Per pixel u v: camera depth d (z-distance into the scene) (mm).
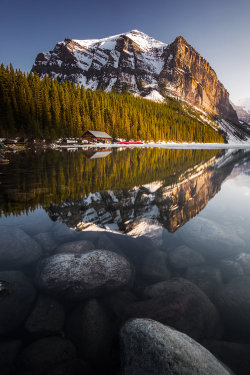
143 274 3027
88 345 1923
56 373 1652
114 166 13312
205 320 2250
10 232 3715
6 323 2094
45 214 4777
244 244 3717
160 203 5656
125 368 1584
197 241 3828
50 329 2104
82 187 7363
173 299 2441
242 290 2609
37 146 36312
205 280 2850
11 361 1729
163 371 1461
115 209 5141
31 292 2553
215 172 10992
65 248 3400
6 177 9141
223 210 5281
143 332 1757
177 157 20875
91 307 2311
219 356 1864
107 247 3490
